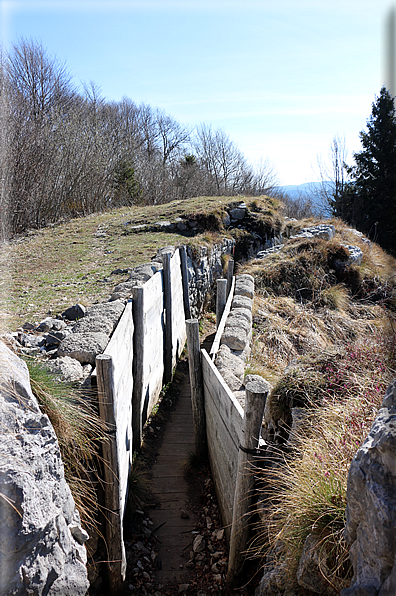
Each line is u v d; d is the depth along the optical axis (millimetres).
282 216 16656
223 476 3811
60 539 2059
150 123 34594
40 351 3986
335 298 9156
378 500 1468
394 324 3664
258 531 2865
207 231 12867
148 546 3682
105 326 4113
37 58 21469
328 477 2273
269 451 2859
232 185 38312
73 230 12641
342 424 2703
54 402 2586
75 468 2689
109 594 3119
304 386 3469
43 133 14320
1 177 10656
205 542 3729
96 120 22312
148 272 6598
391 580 1354
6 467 1755
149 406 5488
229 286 8875
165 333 6594
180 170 32000
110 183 20781
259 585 2705
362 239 13312
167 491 4398
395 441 1437
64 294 6492
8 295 6211
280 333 7277
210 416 4453
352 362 3660
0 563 1672
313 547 2109
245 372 4812
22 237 11523
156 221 13211
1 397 1983
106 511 3004
